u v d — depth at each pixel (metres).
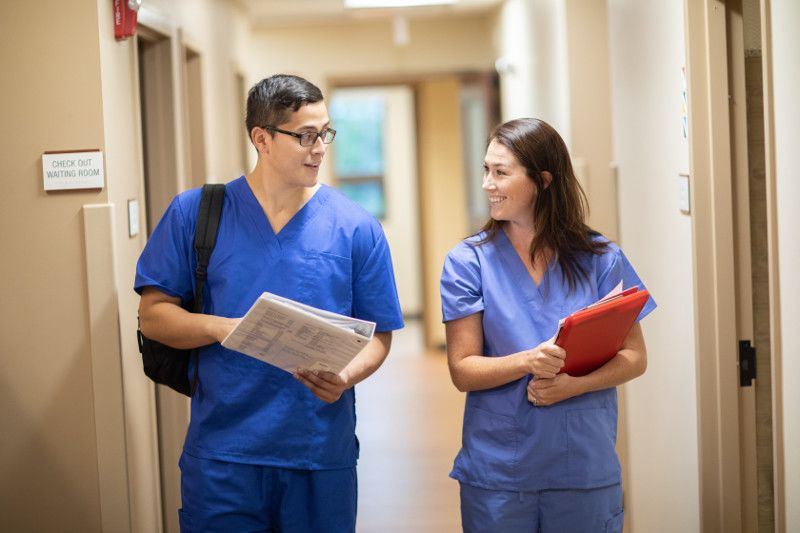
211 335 2.34
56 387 3.15
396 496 4.83
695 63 2.88
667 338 3.32
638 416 3.83
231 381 2.43
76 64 3.08
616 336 2.35
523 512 2.41
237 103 6.61
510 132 2.42
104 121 3.10
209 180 5.31
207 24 5.39
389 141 11.54
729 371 2.92
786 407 2.30
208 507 2.44
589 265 2.47
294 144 2.33
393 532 4.30
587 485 2.40
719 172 2.88
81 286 3.12
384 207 11.66
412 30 8.84
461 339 2.47
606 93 5.05
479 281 2.48
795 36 2.15
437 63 8.86
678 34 3.01
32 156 3.10
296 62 8.83
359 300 2.52
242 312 2.43
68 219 3.11
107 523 3.17
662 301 3.36
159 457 4.07
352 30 8.81
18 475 3.17
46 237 3.12
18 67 3.08
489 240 2.50
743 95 2.89
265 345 2.24
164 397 4.05
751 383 2.94
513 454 2.40
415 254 11.65
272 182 2.44
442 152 9.16
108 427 3.14
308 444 2.44
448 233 9.20
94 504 3.17
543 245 2.46
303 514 2.47
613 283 2.47
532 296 2.45
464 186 9.20
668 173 3.19
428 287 9.22
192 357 2.47
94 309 3.11
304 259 2.44
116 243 3.15
